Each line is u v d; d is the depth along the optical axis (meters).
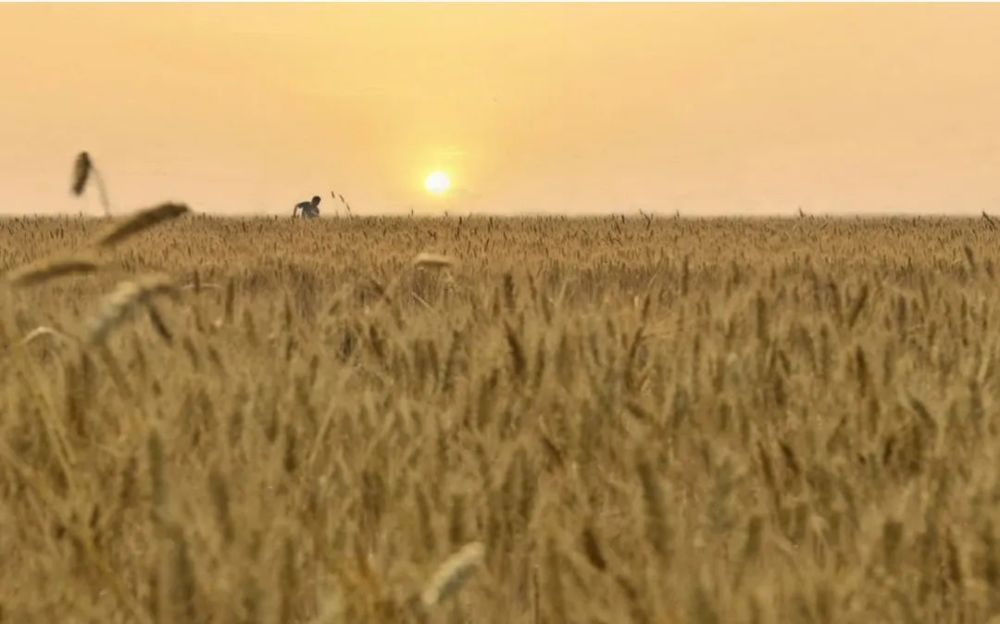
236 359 18.75
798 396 17.33
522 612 10.35
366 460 13.12
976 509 11.21
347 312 24.27
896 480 13.41
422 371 18.98
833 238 102.56
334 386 16.67
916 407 14.66
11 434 14.41
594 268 52.47
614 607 9.46
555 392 16.33
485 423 15.68
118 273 13.80
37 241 83.75
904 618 9.59
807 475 12.95
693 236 110.00
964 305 25.48
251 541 10.66
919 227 139.75
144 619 9.83
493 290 24.48
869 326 23.45
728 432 15.25
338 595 9.48
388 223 142.25
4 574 11.23
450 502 11.36
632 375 17.88
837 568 10.23
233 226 131.88
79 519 11.45
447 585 8.83
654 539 10.50
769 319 21.81
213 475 11.40
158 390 16.86
